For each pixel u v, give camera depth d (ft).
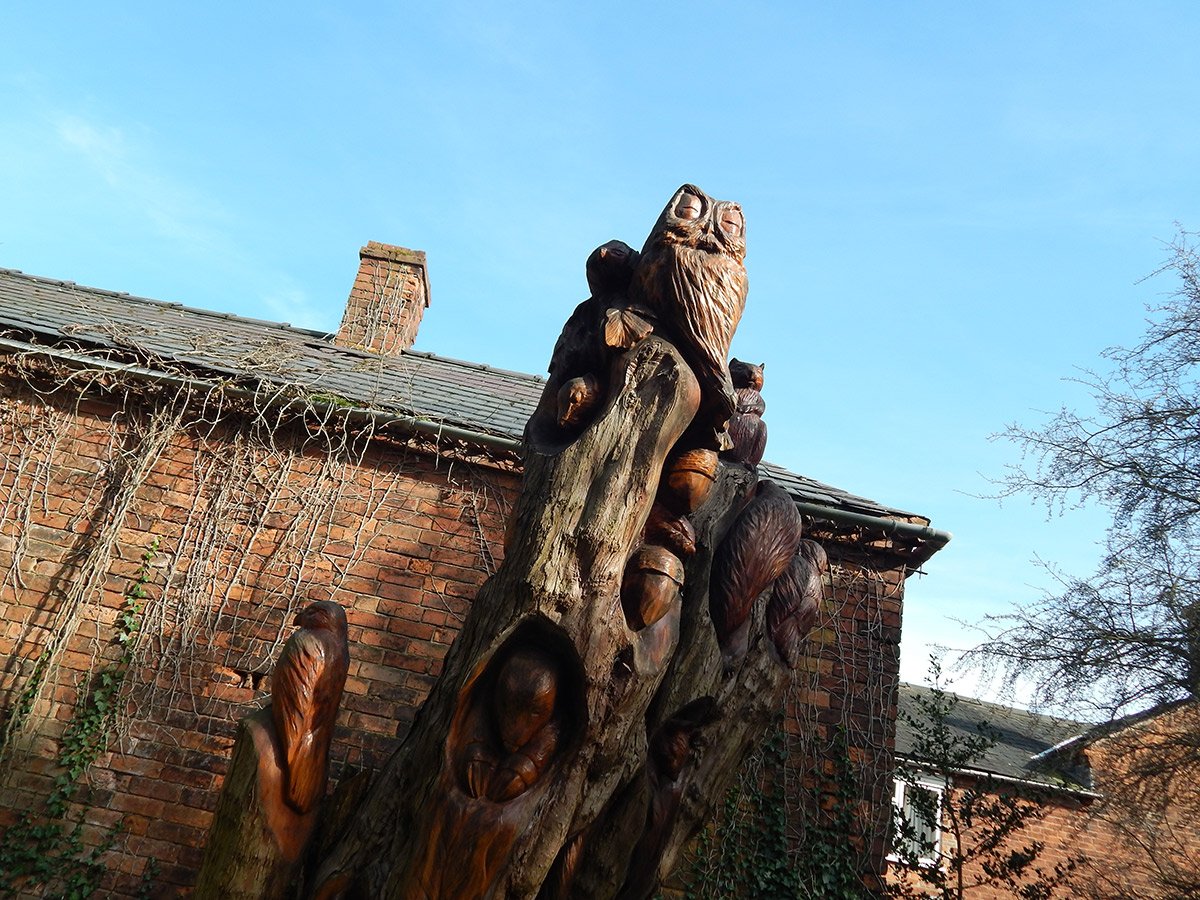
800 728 19.44
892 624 20.48
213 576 19.69
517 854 7.80
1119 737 24.71
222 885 8.14
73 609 19.22
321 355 26.66
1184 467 24.98
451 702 8.41
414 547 20.25
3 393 20.89
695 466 9.45
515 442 20.57
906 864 19.76
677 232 9.60
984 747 21.77
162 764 18.24
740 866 18.24
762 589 10.27
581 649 8.12
